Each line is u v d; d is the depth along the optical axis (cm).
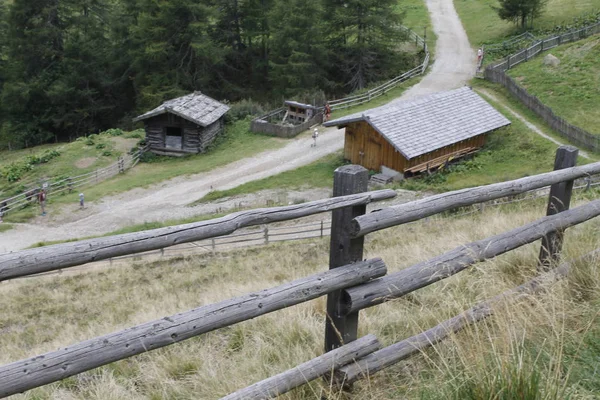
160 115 3684
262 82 5497
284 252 1788
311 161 3275
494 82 4191
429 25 6016
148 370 536
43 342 1115
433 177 2898
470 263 471
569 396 329
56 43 5391
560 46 4444
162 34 4938
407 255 937
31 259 259
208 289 1298
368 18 4784
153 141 3750
